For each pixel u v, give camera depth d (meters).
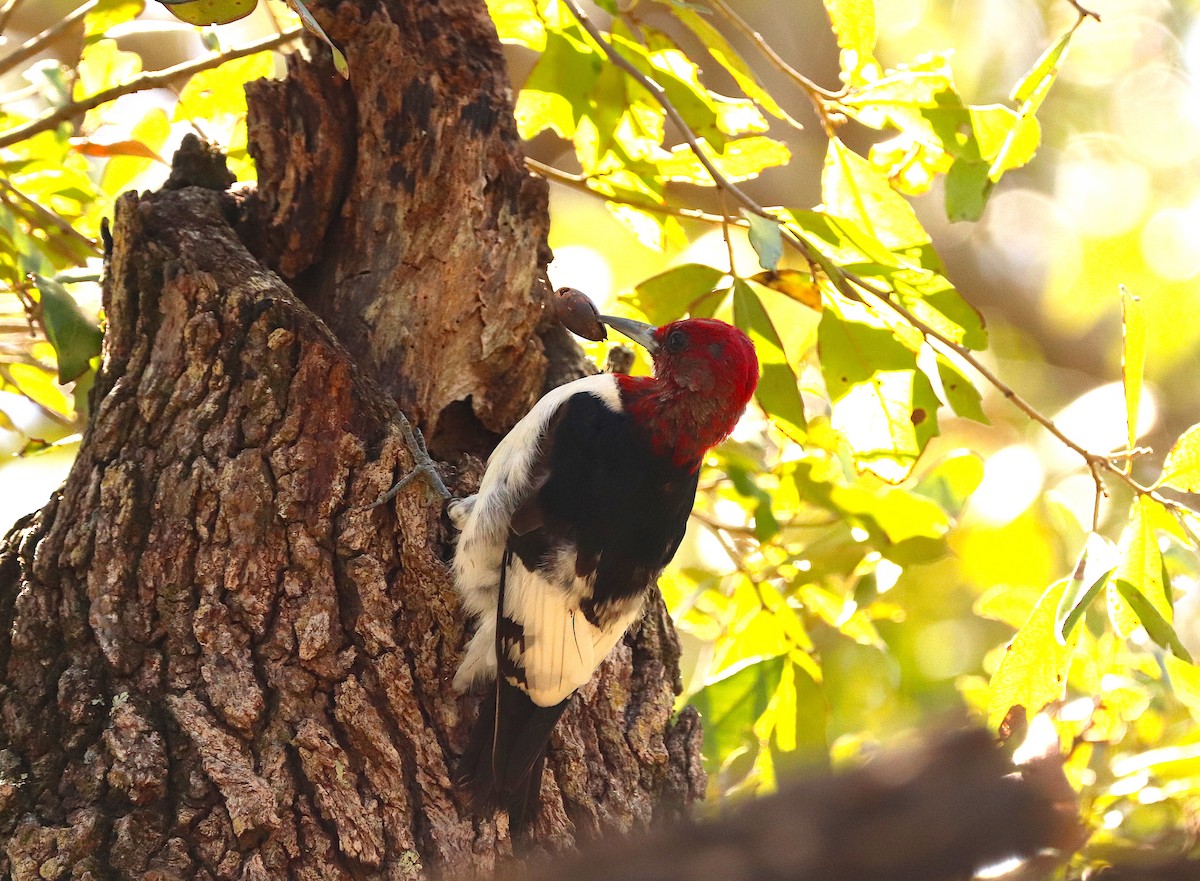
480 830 7.97
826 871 3.77
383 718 8.05
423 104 9.18
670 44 10.44
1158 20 20.36
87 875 7.18
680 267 10.67
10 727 7.66
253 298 8.49
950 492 12.16
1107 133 20.69
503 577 8.56
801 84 9.91
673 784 9.16
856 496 11.55
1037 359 21.08
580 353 10.41
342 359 8.51
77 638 7.88
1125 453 9.20
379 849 7.64
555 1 10.59
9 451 13.89
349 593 8.20
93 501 8.16
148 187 12.27
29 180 11.58
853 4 9.52
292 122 9.20
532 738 8.18
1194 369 19.81
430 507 8.84
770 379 10.32
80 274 10.02
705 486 12.30
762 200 19.88
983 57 19.69
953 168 9.67
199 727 7.61
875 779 3.87
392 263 9.25
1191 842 8.21
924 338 9.77
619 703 9.13
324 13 9.09
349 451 8.38
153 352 8.55
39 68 10.72
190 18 7.45
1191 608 14.28
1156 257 20.30
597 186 11.31
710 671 11.62
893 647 14.08
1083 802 8.86
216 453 8.21
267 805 7.47
